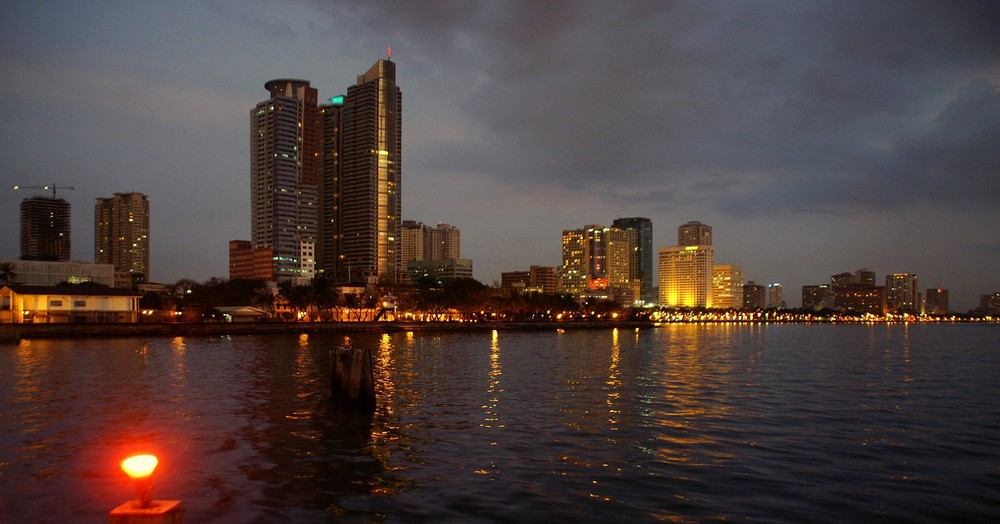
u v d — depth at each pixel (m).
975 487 24.92
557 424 36.50
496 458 28.67
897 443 32.19
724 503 22.83
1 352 89.38
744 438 33.06
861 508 22.47
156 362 74.00
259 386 51.72
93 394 47.06
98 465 27.09
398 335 165.88
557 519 21.19
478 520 21.05
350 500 22.89
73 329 126.81
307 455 29.02
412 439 32.38
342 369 42.12
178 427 34.91
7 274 157.12
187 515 21.25
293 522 20.75
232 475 25.77
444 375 63.19
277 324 164.50
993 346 136.75
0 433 33.16
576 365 76.06
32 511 21.64
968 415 40.47
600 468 27.11
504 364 77.00
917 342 159.50
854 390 52.47
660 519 21.23
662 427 35.78
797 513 21.92
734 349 117.12
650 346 125.00
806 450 30.53
